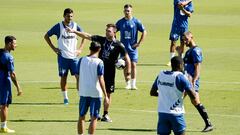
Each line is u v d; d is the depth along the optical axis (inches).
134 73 2650.1
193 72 1985.7
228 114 2206.0
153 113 2219.5
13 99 2443.4
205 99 2450.8
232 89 2652.6
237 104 2369.6
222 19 5349.4
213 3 6609.3
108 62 2027.6
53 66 3225.9
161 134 1574.8
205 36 4384.8
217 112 2236.7
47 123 2052.2
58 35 2369.6
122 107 2314.2
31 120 2094.0
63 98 2454.5
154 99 2458.2
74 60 2361.0
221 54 3627.0
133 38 2657.5
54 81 2822.3
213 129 1977.1
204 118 1943.9
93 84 1749.5
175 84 1547.7
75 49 2372.0
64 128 1979.6
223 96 2509.8
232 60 3422.7
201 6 6314.0
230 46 3941.9
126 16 2664.9
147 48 3873.0
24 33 4436.5
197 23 5083.7
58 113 2207.2
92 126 1756.9
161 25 4931.1
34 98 2465.6
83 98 1760.6
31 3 6471.5
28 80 2839.6
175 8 3238.2
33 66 3218.5
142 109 2283.5
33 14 5546.3
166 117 1558.8
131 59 2647.6
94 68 1745.8
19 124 2032.5
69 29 2070.6
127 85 2645.2
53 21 5103.3
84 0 6801.2
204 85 2736.2
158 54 3649.1
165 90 1556.3
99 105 1761.8
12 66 1872.5
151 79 2898.6
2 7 6097.4
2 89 1888.5
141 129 1974.7
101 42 2033.7
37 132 1919.3
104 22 5024.6
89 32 4493.1
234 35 4446.4
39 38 4227.4
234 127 2006.6
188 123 2060.8
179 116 1555.1
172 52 3277.6
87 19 5201.8
